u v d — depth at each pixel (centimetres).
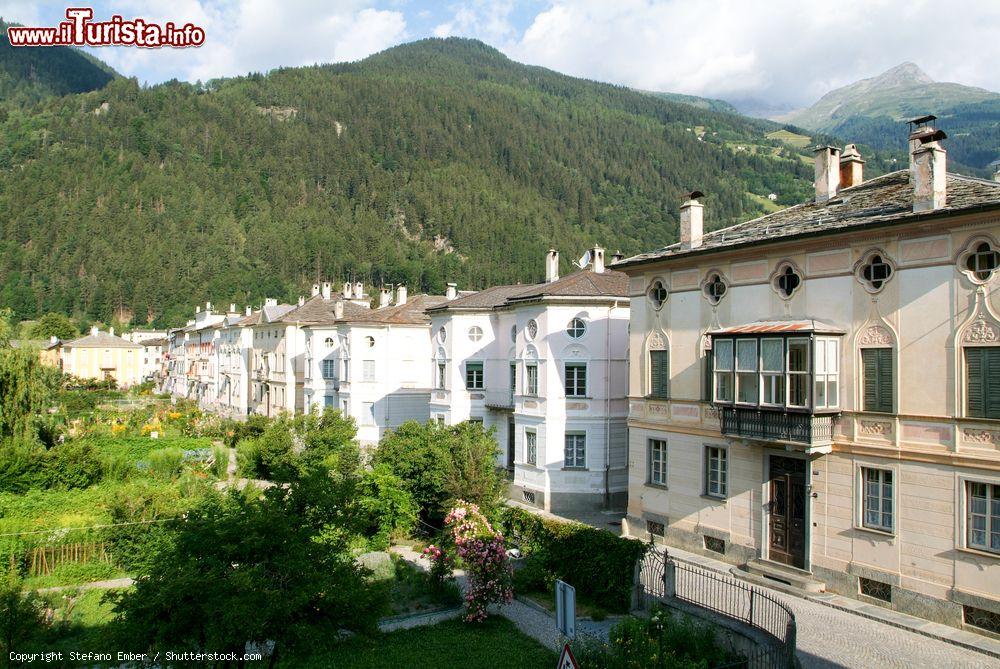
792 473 2342
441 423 3756
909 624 1936
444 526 2842
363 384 5562
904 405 2039
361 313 6272
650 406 2908
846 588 2155
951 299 1939
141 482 3625
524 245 19162
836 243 2217
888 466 2066
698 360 2684
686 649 1673
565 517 3384
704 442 2653
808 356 2167
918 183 2023
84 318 16450
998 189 1950
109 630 1288
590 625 2034
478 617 2147
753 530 2455
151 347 14738
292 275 18062
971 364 1897
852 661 1728
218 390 9519
